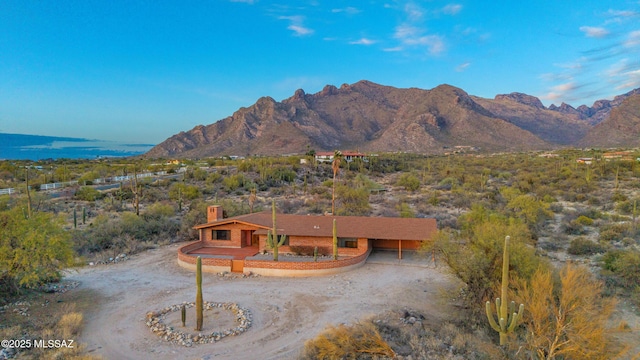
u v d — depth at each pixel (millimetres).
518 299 16078
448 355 14359
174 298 21578
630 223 36375
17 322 17531
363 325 17172
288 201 54094
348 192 52656
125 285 23672
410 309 19891
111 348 15867
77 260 25188
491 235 19031
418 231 29625
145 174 83188
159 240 35094
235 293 22312
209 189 64688
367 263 28234
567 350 13359
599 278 22266
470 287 18906
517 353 13758
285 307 20250
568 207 50500
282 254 30234
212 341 16422
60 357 14273
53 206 47125
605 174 77750
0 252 19156
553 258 27516
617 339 15711
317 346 15422
